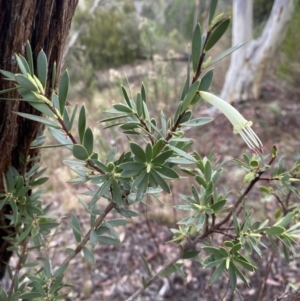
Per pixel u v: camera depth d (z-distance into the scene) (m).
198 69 0.19
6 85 0.23
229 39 1.75
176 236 0.33
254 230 0.27
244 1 1.44
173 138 0.21
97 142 0.65
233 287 0.25
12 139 0.25
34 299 0.27
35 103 0.19
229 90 1.52
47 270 0.28
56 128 0.20
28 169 0.30
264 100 1.48
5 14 0.21
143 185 0.20
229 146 1.15
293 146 1.12
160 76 0.91
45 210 0.31
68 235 0.76
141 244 0.69
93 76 1.17
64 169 1.01
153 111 0.88
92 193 0.25
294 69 1.35
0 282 0.37
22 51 0.22
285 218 0.28
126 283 0.64
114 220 0.27
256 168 0.26
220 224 0.28
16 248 0.30
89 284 0.63
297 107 1.38
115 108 0.21
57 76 0.25
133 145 0.19
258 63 1.46
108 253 0.71
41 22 0.22
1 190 0.27
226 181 0.95
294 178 0.29
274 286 0.56
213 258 0.26
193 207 0.26
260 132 1.23
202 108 1.51
